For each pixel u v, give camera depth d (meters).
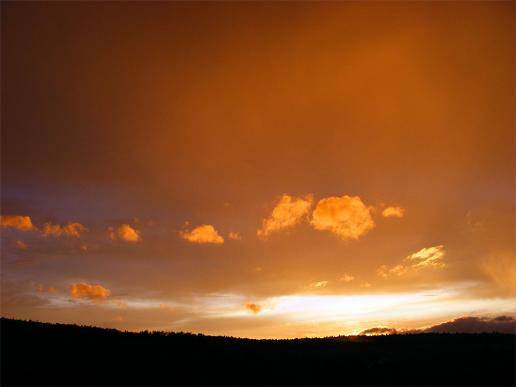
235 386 35.62
